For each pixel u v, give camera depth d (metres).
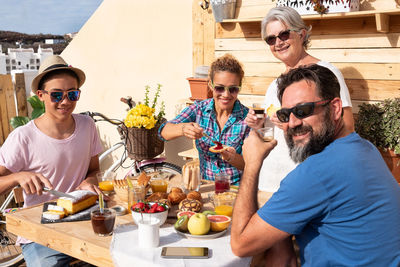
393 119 3.36
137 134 4.28
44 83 2.61
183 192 2.48
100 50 5.81
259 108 3.01
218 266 1.65
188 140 5.00
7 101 6.06
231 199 2.24
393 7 3.57
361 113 3.58
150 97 5.42
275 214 1.58
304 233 1.67
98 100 5.95
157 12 5.19
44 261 2.29
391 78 3.69
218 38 4.64
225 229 1.97
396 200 1.56
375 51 3.74
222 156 2.81
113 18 5.61
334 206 1.52
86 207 2.32
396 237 1.53
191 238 1.91
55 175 2.74
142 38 5.38
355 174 1.49
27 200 2.68
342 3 3.54
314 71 1.60
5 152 2.61
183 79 5.10
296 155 1.65
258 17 4.29
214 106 3.07
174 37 5.10
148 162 4.39
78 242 1.92
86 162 2.90
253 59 4.42
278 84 1.71
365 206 1.50
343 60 3.90
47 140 2.68
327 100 1.58
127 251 1.76
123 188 2.42
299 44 2.95
